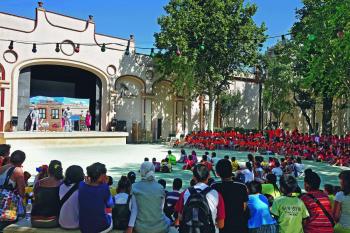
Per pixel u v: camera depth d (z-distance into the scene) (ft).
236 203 14.42
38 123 87.92
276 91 108.68
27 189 23.63
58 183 16.65
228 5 91.91
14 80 84.74
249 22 93.15
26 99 87.86
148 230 14.82
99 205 14.83
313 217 15.15
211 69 93.56
